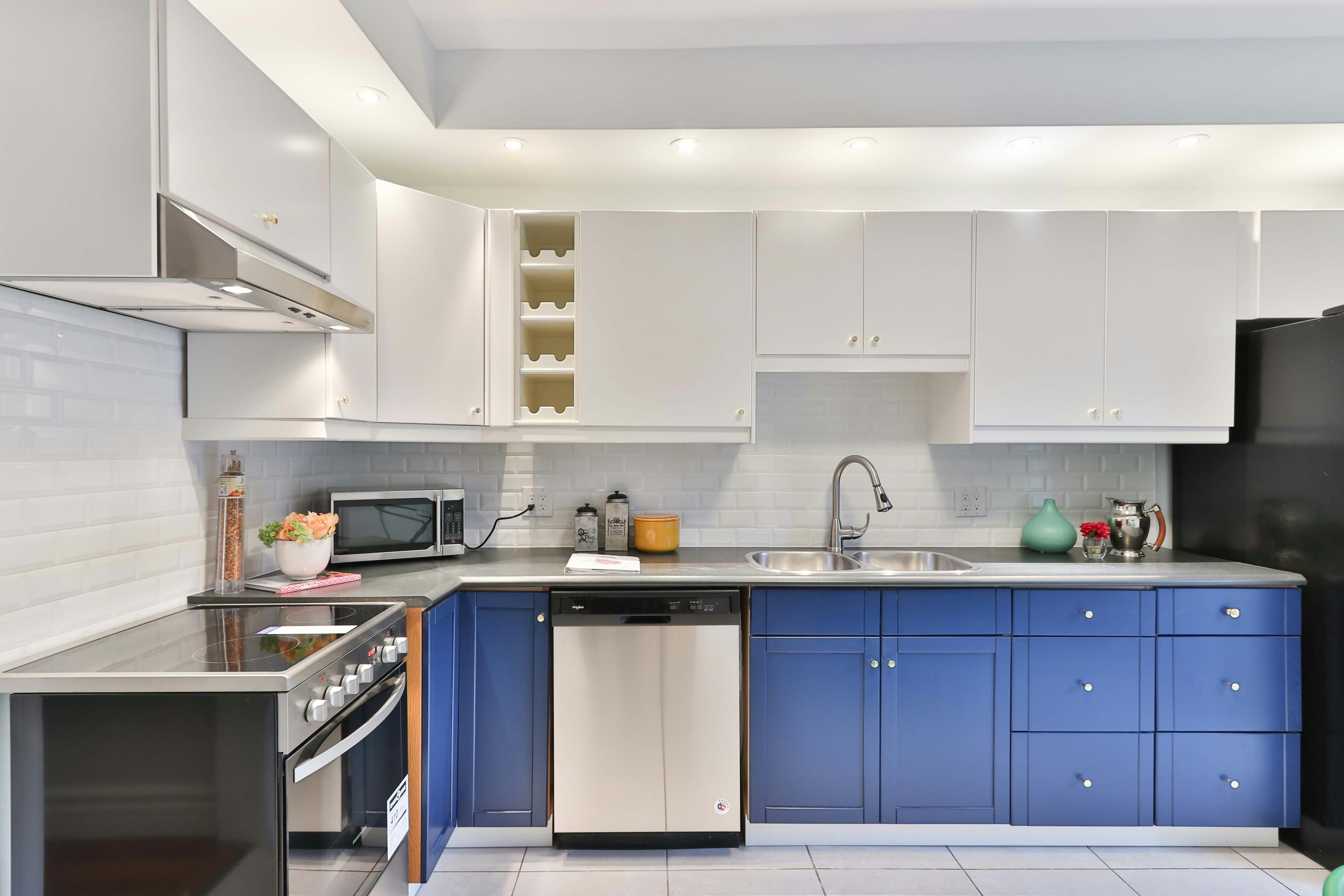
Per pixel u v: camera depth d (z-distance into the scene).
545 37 2.19
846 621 2.16
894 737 2.16
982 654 2.17
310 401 1.84
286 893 1.19
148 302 1.43
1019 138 2.31
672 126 2.25
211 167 1.29
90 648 1.40
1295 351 2.20
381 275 2.12
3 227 1.19
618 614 2.13
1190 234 2.41
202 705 1.20
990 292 2.42
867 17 2.09
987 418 2.41
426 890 1.97
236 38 1.79
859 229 2.43
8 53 1.19
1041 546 2.63
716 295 2.42
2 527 1.29
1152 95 2.22
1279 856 2.16
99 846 1.21
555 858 2.14
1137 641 2.17
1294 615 2.16
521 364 2.42
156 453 1.71
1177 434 2.43
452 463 2.77
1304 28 2.16
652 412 2.42
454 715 2.12
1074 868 2.11
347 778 1.46
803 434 2.80
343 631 1.53
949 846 2.22
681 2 2.02
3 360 1.28
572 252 2.45
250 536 2.08
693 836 2.17
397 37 1.98
